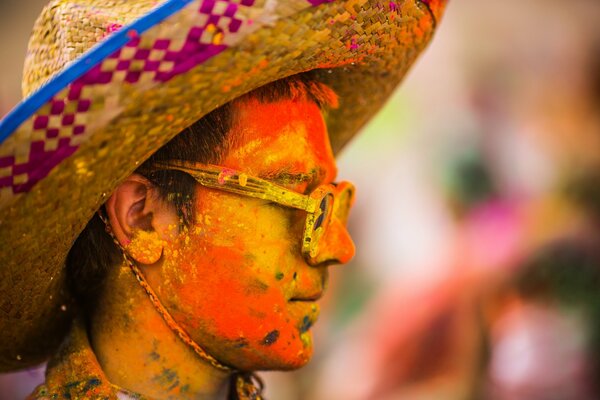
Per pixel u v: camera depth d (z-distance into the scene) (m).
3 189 2.03
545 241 4.60
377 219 7.20
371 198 7.26
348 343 5.91
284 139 2.37
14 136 1.99
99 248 2.39
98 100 2.02
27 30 8.84
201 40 2.02
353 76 2.73
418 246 6.82
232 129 2.33
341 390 5.63
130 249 2.33
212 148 2.32
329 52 2.18
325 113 2.64
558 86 5.75
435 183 6.36
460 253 5.11
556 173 5.08
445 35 7.48
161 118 2.09
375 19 2.23
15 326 2.43
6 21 8.88
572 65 5.78
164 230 2.34
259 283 2.35
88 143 2.05
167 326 2.39
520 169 5.89
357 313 6.72
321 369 6.17
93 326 2.46
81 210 2.16
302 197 2.36
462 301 4.96
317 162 2.41
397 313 5.27
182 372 2.42
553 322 4.46
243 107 2.33
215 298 2.34
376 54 2.46
